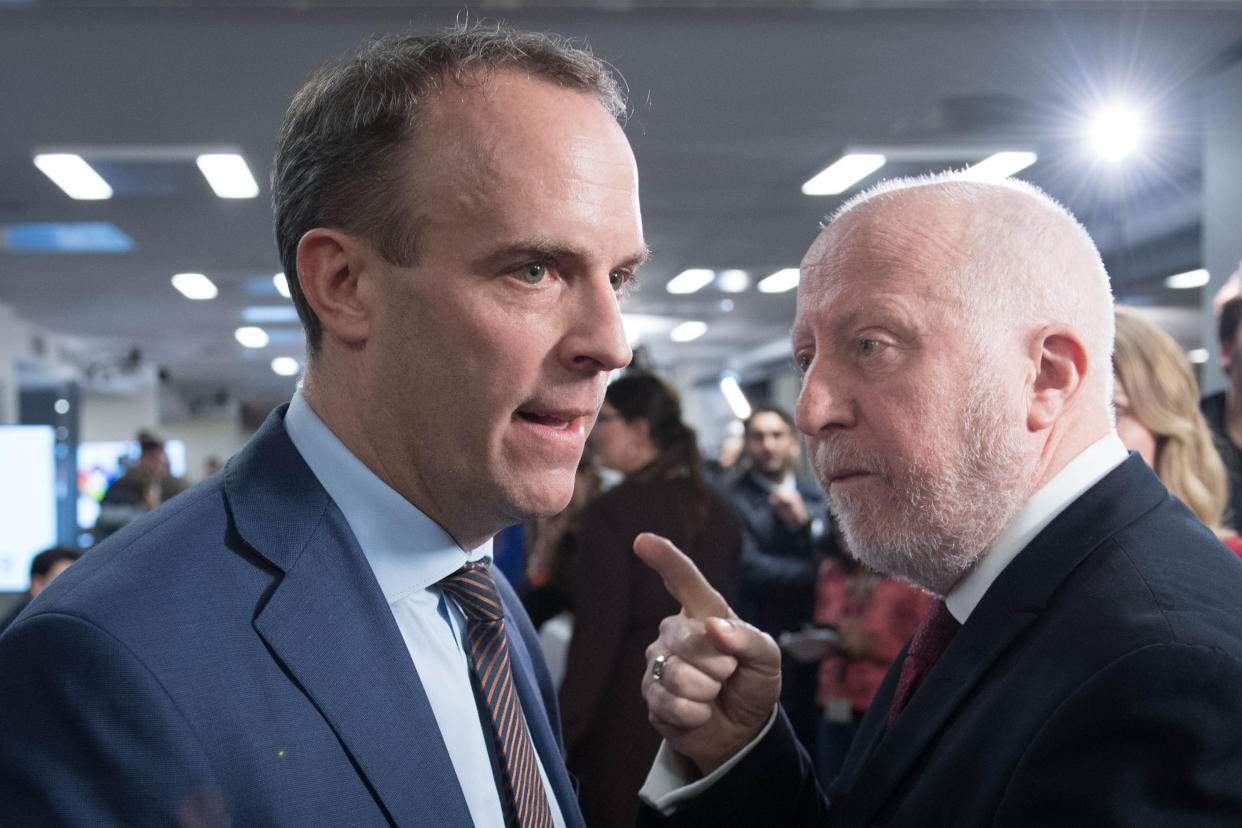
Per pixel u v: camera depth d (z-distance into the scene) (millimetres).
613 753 1984
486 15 3150
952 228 882
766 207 6105
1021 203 905
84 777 599
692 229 6754
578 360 763
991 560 910
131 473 5234
